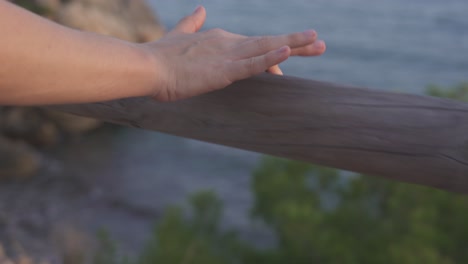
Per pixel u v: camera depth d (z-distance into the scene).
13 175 9.98
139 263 4.16
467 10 55.91
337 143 0.74
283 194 4.97
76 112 0.94
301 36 0.70
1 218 5.14
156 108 0.85
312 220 4.26
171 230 4.20
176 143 14.35
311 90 0.76
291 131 0.77
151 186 11.88
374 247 4.22
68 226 7.53
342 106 0.74
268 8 55.41
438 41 38.78
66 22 15.17
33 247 4.42
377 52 34.72
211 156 13.71
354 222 4.59
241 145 0.81
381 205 4.99
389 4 60.59
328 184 5.11
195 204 5.24
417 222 4.14
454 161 0.67
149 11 18.33
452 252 4.21
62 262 4.65
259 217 5.36
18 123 13.16
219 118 0.81
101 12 16.42
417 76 29.58
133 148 13.97
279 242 5.08
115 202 10.34
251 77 0.80
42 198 9.37
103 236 5.28
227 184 12.41
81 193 10.25
